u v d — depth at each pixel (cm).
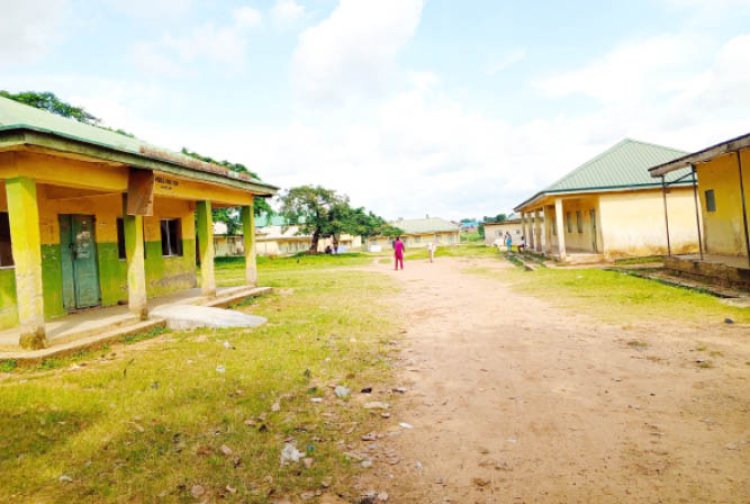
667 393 446
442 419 418
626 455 333
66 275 945
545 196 1872
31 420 414
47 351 623
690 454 328
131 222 832
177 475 320
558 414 414
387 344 712
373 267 2798
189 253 1369
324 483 311
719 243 1355
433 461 340
